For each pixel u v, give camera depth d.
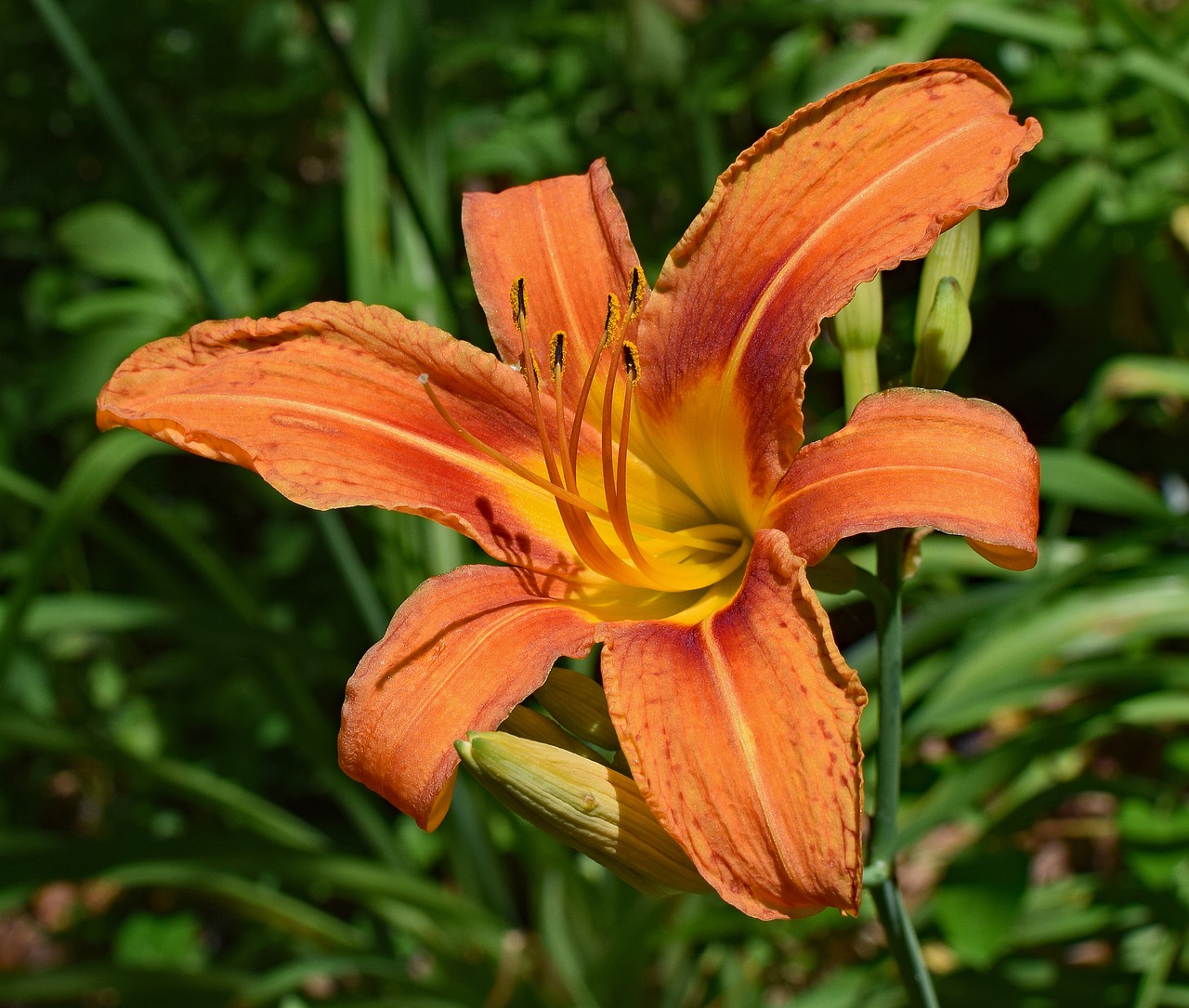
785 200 0.40
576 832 0.38
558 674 0.40
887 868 0.41
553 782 0.38
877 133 0.40
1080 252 0.66
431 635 0.39
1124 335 0.77
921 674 0.59
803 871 0.35
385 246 0.64
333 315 0.41
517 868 0.71
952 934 0.48
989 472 0.37
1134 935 0.55
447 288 0.53
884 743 0.41
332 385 0.41
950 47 0.71
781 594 0.37
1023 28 0.62
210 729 0.81
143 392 0.40
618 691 0.37
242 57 0.81
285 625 0.76
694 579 0.41
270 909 0.59
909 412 0.38
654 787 0.36
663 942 0.54
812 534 0.38
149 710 0.77
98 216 0.69
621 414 0.42
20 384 0.81
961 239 0.41
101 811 0.77
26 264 0.89
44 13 0.52
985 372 0.83
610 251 0.42
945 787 0.52
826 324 0.56
